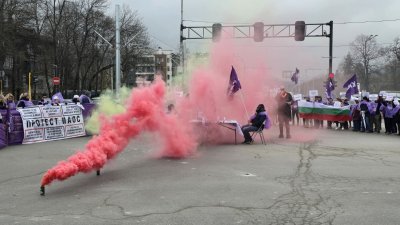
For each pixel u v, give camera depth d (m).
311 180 8.61
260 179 8.70
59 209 6.65
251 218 6.10
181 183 8.33
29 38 47.31
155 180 8.60
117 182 8.45
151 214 6.31
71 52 53.50
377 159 11.28
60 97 20.88
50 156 11.99
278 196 7.32
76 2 51.19
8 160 11.30
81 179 8.76
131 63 61.41
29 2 41.97
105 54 62.00
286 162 10.73
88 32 53.16
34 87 59.94
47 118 15.97
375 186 8.07
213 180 8.59
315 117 21.61
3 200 7.23
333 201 6.99
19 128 15.04
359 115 19.73
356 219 6.02
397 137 17.06
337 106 21.00
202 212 6.39
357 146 13.99
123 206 6.76
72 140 16.06
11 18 40.34
